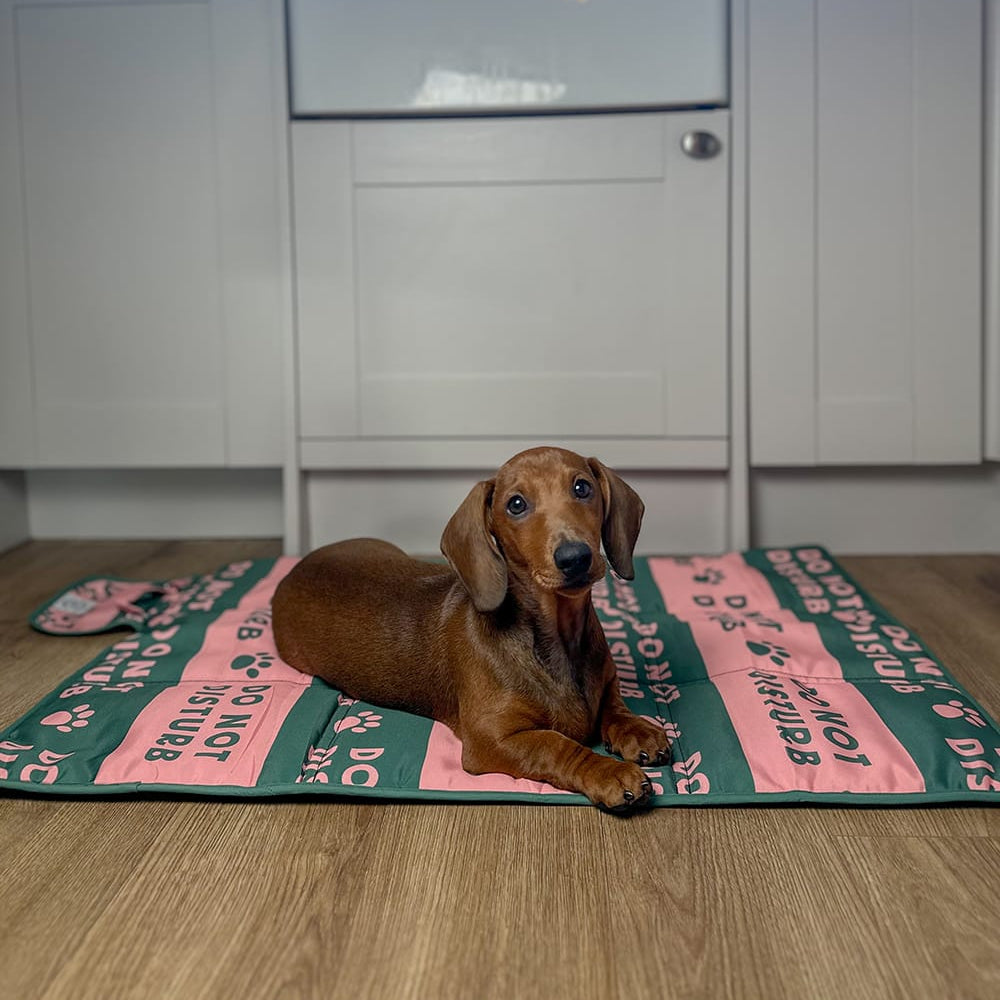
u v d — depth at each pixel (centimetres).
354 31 144
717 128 143
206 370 154
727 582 130
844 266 145
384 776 77
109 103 150
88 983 55
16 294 154
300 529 153
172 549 165
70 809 75
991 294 144
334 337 149
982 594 130
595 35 143
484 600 75
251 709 87
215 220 151
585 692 80
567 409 149
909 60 141
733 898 62
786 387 147
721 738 81
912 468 152
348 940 59
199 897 64
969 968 55
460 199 146
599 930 59
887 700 88
